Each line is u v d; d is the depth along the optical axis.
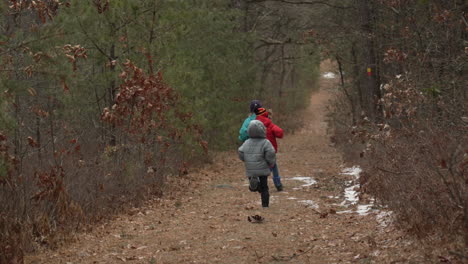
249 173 10.80
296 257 7.29
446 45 12.92
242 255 7.52
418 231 7.16
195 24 18.95
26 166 9.54
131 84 11.84
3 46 8.27
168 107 14.05
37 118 11.16
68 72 8.68
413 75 12.23
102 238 8.72
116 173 11.48
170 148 15.34
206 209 11.23
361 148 17.70
